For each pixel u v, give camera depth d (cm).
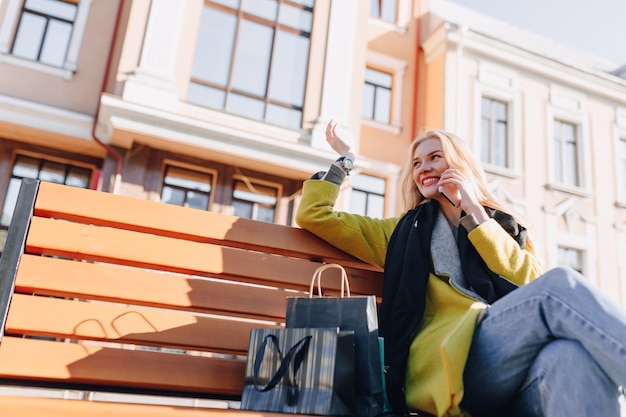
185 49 810
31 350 154
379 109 1146
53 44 877
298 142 838
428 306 181
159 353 169
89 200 179
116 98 730
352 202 1042
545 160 1188
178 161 812
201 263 186
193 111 786
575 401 125
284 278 196
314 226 204
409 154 228
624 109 1319
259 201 864
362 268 220
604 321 122
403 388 166
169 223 187
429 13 1241
